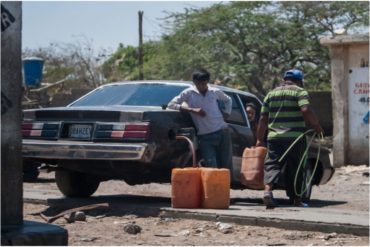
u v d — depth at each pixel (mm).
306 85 38406
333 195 15508
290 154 11531
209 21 36844
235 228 9688
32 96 29203
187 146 11312
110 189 15492
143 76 40500
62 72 42875
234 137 12414
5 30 7098
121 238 8945
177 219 10391
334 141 22156
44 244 7137
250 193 15227
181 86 12086
